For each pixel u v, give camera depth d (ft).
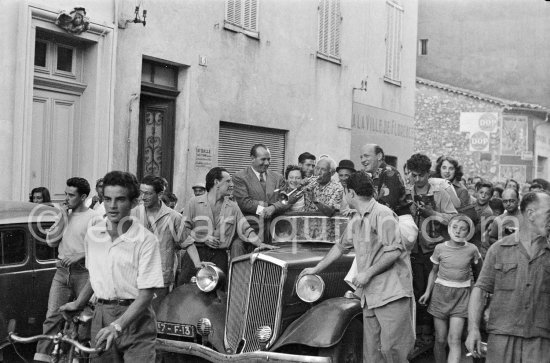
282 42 54.90
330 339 22.89
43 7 35.50
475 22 124.26
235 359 23.56
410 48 78.02
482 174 107.14
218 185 30.01
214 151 48.08
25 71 34.88
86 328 22.08
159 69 44.68
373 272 22.53
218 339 24.70
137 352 18.19
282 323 24.07
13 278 26.07
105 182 17.81
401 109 76.23
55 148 38.11
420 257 27.96
